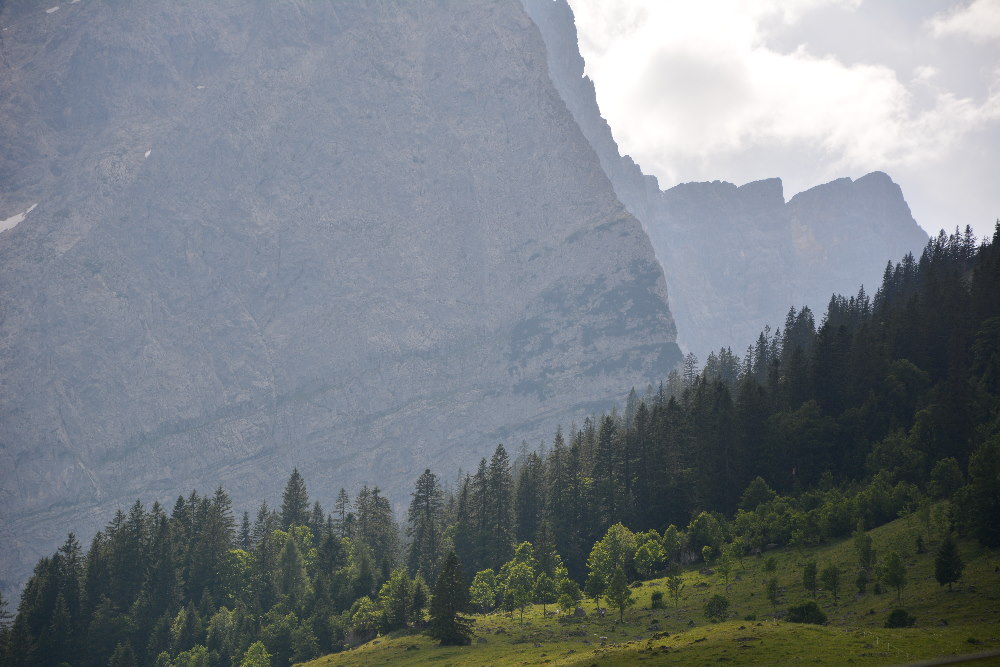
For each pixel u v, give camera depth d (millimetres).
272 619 179000
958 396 168500
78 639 185875
